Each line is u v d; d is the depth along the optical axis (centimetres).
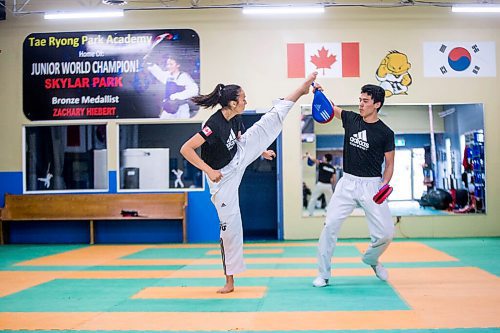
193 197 1079
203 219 1077
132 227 1088
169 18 1083
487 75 1059
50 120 1098
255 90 1066
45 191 1108
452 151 1057
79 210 1073
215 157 499
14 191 1106
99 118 1091
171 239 1081
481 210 1052
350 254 823
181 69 1080
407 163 1059
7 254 916
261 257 812
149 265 757
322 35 1062
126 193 1087
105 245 1042
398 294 504
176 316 438
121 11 999
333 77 1061
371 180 543
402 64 1058
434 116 1059
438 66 1059
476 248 865
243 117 1166
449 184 1055
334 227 549
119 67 1090
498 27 1058
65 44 1098
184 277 641
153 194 1068
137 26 1088
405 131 1060
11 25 1105
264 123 523
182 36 1080
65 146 1108
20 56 1105
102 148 1099
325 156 1061
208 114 1075
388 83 1058
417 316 420
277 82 1065
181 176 1089
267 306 464
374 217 539
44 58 1100
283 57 1065
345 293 513
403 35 1059
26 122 1101
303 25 1065
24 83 1104
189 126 1091
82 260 825
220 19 1073
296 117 1062
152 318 434
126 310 465
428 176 1055
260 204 1252
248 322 412
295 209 1059
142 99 1086
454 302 468
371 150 539
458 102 1058
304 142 1062
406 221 1052
